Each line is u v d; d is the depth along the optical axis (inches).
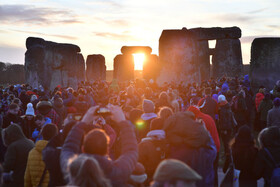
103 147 128.0
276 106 418.0
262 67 752.3
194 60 984.9
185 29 1015.0
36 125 369.1
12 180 233.8
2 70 3287.4
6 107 598.9
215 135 277.4
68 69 1251.2
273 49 746.2
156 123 217.3
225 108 430.0
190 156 189.9
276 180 214.7
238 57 1865.2
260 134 225.6
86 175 109.7
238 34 1863.9
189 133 194.4
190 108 284.7
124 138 146.6
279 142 222.2
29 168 220.5
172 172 103.4
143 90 534.9
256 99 570.3
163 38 1000.9
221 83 784.3
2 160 338.0
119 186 127.7
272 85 745.6
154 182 107.8
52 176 194.2
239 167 232.2
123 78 2187.5
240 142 234.1
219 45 1883.6
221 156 425.7
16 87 794.8
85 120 151.3
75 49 1290.6
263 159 221.5
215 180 299.0
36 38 1314.0
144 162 203.0
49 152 195.2
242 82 734.5
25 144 239.9
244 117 522.6
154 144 205.3
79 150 155.3
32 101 557.9
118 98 432.5
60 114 452.8
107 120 282.5
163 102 366.0
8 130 241.1
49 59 1251.2
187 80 976.3
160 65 994.1
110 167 126.4
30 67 1230.3
